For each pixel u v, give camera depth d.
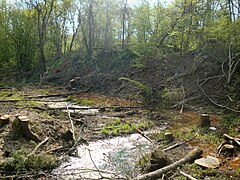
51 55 35.81
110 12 28.81
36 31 32.41
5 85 24.25
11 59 33.69
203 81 16.31
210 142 8.76
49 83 25.95
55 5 30.78
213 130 10.01
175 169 6.36
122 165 6.97
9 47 33.16
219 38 16.67
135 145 8.65
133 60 21.23
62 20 35.81
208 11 17.97
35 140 8.00
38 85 24.97
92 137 9.36
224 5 17.66
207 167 6.44
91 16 28.53
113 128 10.42
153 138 9.36
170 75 18.44
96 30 30.53
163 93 16.50
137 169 6.71
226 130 9.88
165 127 10.85
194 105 14.63
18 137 7.92
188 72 17.48
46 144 8.02
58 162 7.05
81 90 21.58
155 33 22.88
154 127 10.88
